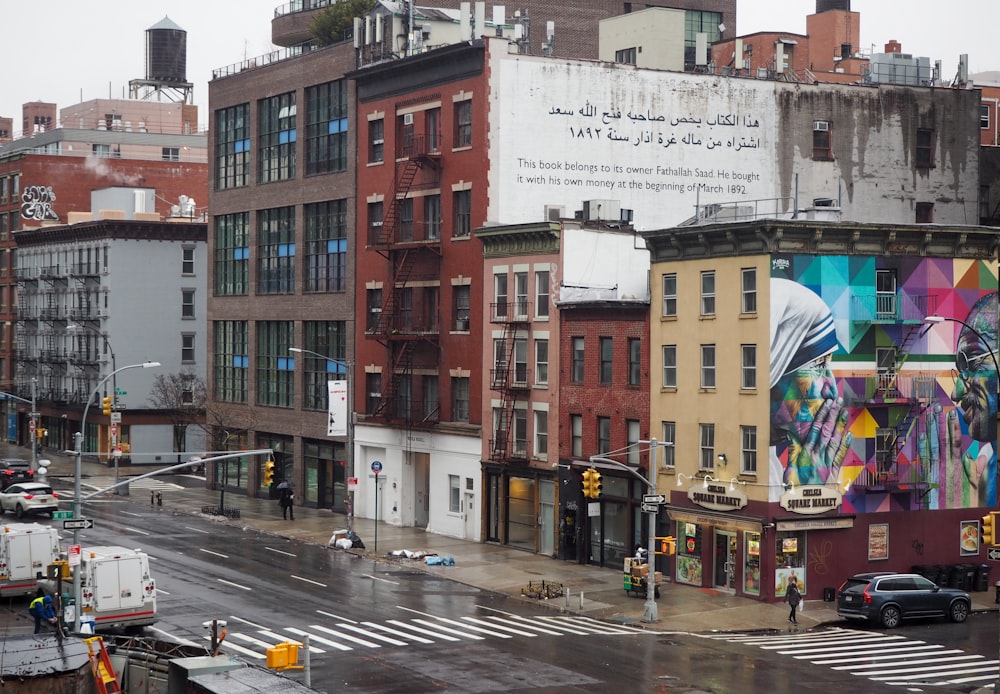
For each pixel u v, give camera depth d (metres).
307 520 77.75
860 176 76.75
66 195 131.00
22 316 127.12
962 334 56.62
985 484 57.22
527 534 66.06
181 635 44.72
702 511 55.81
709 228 54.97
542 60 69.50
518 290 66.81
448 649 43.28
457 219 71.25
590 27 100.44
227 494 92.81
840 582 54.06
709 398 55.66
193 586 54.47
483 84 68.62
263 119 90.94
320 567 60.62
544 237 64.75
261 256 91.69
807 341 53.50
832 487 53.72
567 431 63.34
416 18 77.81
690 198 72.75
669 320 57.84
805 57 91.62
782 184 75.00
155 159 151.88
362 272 79.62
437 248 72.19
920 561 55.81
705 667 41.16
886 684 39.25
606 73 70.88
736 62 80.00
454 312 71.50
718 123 73.38
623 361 60.28
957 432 56.53
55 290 118.88
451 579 58.00
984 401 57.09
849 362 54.31
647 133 71.75
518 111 69.00
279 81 88.06
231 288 95.50
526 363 66.12
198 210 126.62
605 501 60.88
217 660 25.31
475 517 69.38
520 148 69.00
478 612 50.44
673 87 72.38
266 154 90.56
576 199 70.31
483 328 68.81
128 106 165.38
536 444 65.56
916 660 42.88
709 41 98.50
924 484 55.56
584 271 64.50
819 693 37.81
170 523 75.75
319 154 84.44
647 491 58.50
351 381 70.31
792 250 53.25
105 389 108.00
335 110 82.62
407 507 75.38
